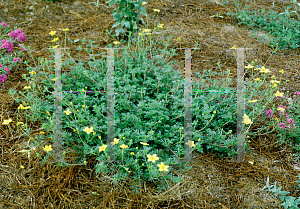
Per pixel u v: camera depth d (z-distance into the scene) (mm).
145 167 2385
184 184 2324
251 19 5152
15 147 2598
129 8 4195
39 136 2703
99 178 2336
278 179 2398
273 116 2939
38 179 2324
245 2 5945
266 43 4523
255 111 3043
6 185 2270
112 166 2412
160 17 5160
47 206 2131
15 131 2734
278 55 4242
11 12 4926
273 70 3873
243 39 4621
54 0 5398
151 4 5527
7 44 3557
